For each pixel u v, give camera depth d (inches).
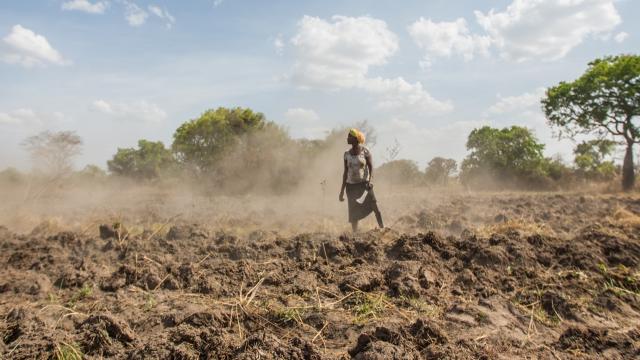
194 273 198.7
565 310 162.9
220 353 124.3
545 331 148.9
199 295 178.5
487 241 240.7
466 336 141.1
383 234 268.1
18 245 275.7
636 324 155.5
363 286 183.0
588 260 212.8
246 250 237.8
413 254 217.2
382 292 180.7
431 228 344.5
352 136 304.2
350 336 144.5
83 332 135.7
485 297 176.7
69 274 200.8
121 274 199.0
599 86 875.4
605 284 189.5
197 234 297.1
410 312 161.3
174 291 185.6
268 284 191.6
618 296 175.3
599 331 136.5
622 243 233.6
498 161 1074.7
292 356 118.7
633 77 848.3
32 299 181.3
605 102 878.4
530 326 150.5
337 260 222.4
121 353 129.5
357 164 304.0
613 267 212.8
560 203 526.3
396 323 148.6
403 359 117.1
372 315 158.9
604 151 997.2
